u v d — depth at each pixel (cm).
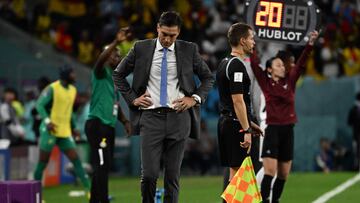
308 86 6862
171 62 2991
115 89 3641
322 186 5084
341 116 6819
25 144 5522
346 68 7538
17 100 5947
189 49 3009
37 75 6775
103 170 3612
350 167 6600
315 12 3606
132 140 6359
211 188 5056
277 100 3669
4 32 7262
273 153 3653
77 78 6969
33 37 7306
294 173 6144
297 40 3625
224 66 3112
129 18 7356
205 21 7794
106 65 3609
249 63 3703
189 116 3017
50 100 4316
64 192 4938
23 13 7756
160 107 2973
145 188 2981
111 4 8050
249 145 3077
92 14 7706
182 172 6500
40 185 3238
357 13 8150
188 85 2997
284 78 3691
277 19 3619
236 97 3056
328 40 7544
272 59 3684
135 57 3006
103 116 3616
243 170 2945
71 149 4372
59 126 4334
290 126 3697
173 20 2927
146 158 2970
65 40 7512
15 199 3145
